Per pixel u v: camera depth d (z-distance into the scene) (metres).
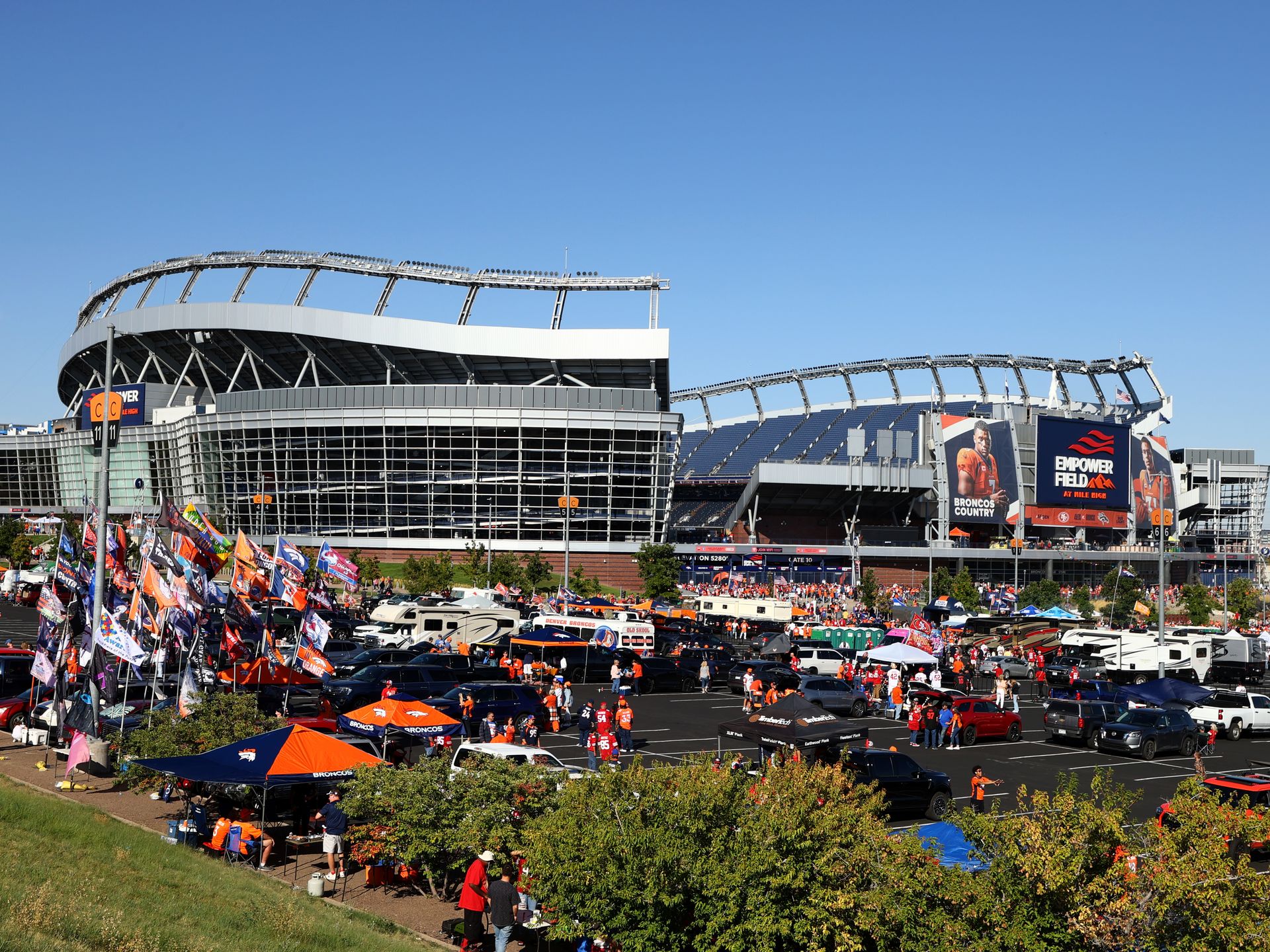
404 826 21.86
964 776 36.91
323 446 138.75
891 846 16.53
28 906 15.96
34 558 110.50
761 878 16.23
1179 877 13.94
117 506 163.88
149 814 27.14
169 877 20.61
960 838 19.28
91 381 195.62
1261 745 46.78
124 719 32.69
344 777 23.97
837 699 50.84
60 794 28.55
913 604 119.75
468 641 61.94
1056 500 177.75
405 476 137.75
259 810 26.33
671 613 86.56
